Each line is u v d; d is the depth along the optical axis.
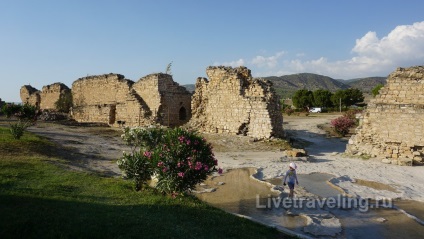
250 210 11.91
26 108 22.30
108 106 43.91
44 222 7.29
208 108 34.16
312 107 87.88
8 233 6.55
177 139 11.58
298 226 10.41
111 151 22.86
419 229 10.32
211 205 12.02
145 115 38.84
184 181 11.20
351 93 84.00
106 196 10.77
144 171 11.95
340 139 36.97
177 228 8.34
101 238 6.98
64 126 38.38
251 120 30.45
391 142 22.86
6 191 9.54
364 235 9.82
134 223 8.13
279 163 21.09
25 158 15.37
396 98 23.38
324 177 17.45
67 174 13.28
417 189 15.15
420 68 23.05
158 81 38.59
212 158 11.71
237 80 31.52
